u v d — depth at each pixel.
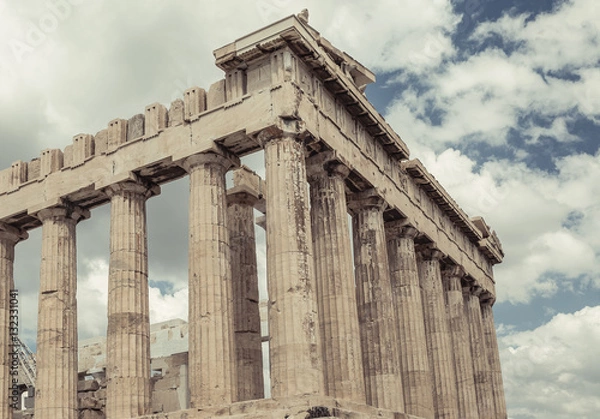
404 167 41.03
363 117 36.19
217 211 31.77
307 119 31.20
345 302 31.86
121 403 31.53
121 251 33.62
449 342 43.31
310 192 33.81
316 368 27.89
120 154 34.59
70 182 36.03
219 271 30.89
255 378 37.62
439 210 45.81
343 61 35.44
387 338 34.91
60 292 35.72
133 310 33.00
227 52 31.84
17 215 37.91
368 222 36.53
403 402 35.41
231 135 31.53
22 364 49.44
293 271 28.59
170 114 33.78
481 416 48.62
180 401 42.41
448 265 47.00
